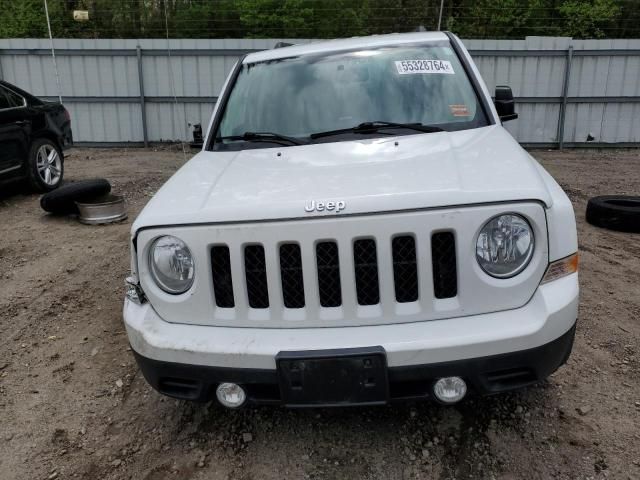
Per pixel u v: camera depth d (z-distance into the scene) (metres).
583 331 3.73
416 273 2.31
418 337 2.23
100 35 20.48
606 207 6.24
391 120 3.32
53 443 2.83
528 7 20.67
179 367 2.38
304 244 2.29
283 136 3.36
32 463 2.69
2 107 7.36
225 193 2.57
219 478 2.54
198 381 2.38
